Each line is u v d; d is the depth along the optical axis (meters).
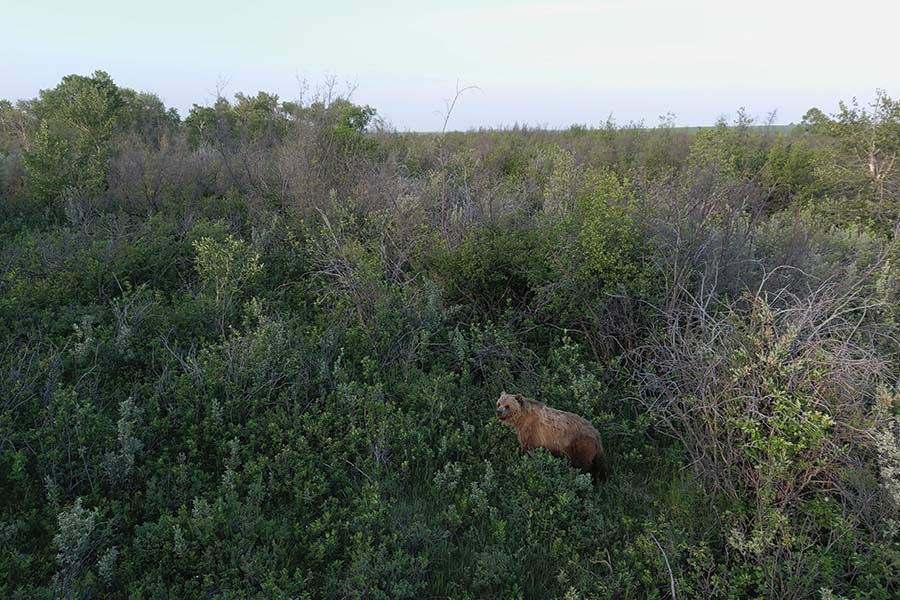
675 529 4.04
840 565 3.58
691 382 4.77
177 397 5.22
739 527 4.06
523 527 4.30
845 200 11.12
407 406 5.64
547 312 6.82
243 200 11.28
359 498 4.41
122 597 3.61
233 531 4.05
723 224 6.67
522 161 15.76
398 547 4.00
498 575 3.84
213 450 4.96
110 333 6.25
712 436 4.42
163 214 10.85
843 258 7.73
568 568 3.93
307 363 5.96
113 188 12.35
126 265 7.75
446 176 10.09
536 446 5.05
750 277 6.23
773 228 7.70
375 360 6.07
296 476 4.54
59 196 11.62
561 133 27.14
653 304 6.01
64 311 6.77
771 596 3.47
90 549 3.85
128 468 4.41
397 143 14.55
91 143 15.20
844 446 3.82
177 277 8.33
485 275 7.17
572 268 6.45
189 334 6.48
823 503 3.86
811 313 4.58
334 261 7.67
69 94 19.17
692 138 19.84
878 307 5.26
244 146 14.06
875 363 4.13
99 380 5.56
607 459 5.09
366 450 5.05
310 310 7.49
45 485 4.34
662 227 6.70
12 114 20.97
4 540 3.87
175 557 3.85
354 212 9.55
